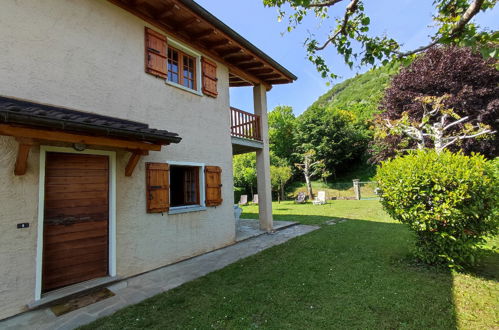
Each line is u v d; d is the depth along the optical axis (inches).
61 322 117.3
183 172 254.8
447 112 425.1
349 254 203.3
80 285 151.3
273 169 836.0
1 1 135.3
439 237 161.9
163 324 111.8
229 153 273.3
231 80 355.6
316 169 879.7
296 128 1109.1
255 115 324.2
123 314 121.1
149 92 201.9
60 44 154.9
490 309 114.3
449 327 101.7
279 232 308.8
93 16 172.9
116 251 170.7
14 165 132.0
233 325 108.7
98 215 167.8
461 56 521.7
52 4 153.8
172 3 191.6
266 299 131.3
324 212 483.8
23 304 129.0
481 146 504.4
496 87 506.3
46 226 145.4
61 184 153.1
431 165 163.3
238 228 333.1
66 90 154.9
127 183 181.5
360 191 845.2
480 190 150.9
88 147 162.2
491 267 167.0
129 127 143.7
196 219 228.4
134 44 195.6
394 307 118.3
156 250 194.2
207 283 156.6
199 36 238.8
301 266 179.6
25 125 112.7
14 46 136.9
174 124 218.4
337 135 1023.6
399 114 605.6
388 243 232.2
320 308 119.9
